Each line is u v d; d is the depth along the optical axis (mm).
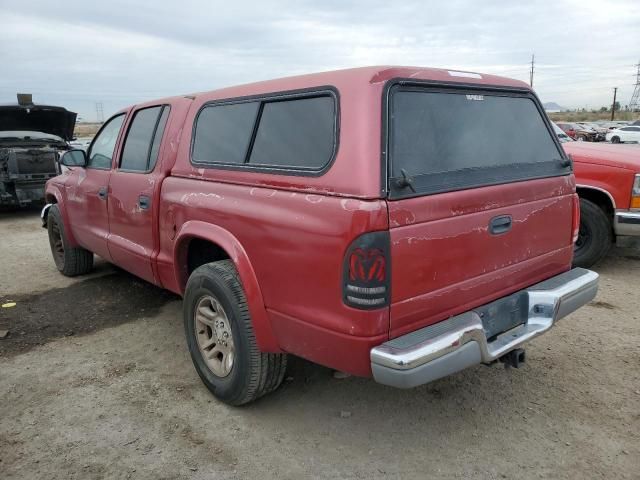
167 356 4102
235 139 3248
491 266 2875
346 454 2908
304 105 2811
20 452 2945
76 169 5473
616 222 5617
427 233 2502
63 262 6137
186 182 3553
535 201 3143
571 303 3189
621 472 2738
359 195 2377
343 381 3666
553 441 2992
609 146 6340
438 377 2443
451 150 2764
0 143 11180
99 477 2746
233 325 3102
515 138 3215
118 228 4562
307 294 2609
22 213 11914
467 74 2988
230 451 2941
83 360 4047
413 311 2508
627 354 4012
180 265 3682
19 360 4062
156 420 3234
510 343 2871
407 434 3078
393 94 2539
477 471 2758
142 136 4285
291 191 2715
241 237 2979
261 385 3141
